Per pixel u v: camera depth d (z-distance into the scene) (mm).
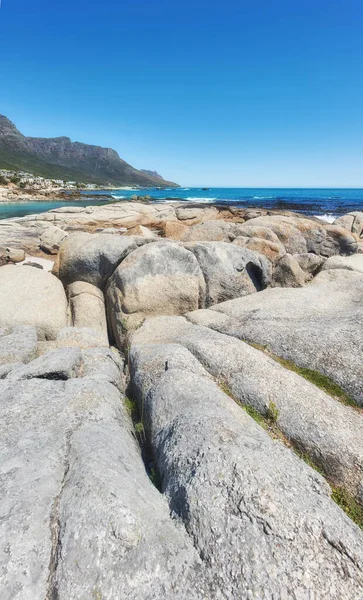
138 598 3404
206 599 3439
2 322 12125
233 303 12789
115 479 4523
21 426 5938
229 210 41250
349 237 22109
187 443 5191
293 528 3961
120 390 8523
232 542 3855
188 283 13570
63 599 3350
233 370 8016
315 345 8969
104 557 3646
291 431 6527
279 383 7469
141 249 13883
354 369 8047
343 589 3547
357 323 9555
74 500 4188
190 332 10438
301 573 3611
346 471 5797
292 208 61438
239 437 5195
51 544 3828
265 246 17500
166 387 7008
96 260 14258
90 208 51250
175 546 3891
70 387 7348
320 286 13414
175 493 4613
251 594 3459
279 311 11359
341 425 6480
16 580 3463
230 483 4383
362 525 5156
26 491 4410
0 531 3836
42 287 13875
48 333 12453
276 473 4633
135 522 3957
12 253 24203
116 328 13117
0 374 8109
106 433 5828
